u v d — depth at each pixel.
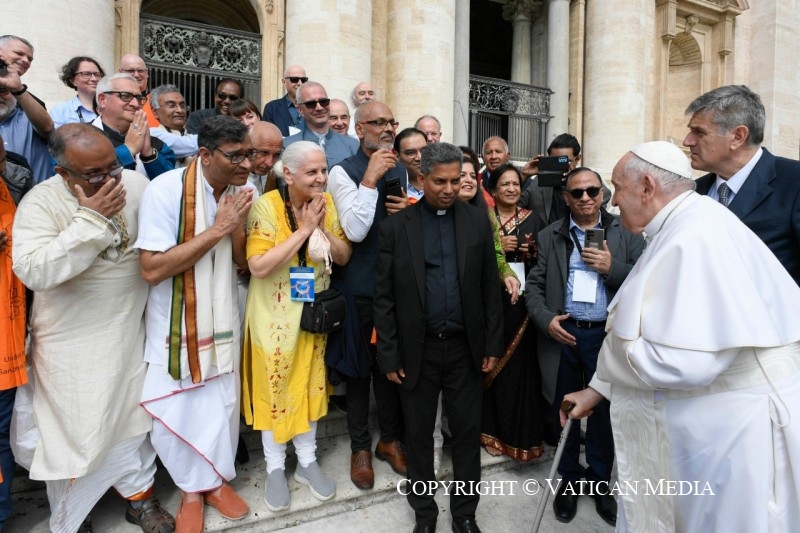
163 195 2.48
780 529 1.76
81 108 4.04
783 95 14.88
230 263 2.73
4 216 2.45
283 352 2.78
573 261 3.27
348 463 3.37
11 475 2.47
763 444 1.77
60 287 2.35
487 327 2.86
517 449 3.44
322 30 7.77
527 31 13.88
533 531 2.42
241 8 11.53
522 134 12.33
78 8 5.93
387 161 2.92
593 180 3.12
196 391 2.64
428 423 2.77
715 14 14.49
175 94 4.27
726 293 1.75
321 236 2.82
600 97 12.01
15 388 2.45
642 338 1.89
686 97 15.07
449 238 2.79
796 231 2.31
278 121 5.44
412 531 2.86
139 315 2.59
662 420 1.94
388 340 2.76
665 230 1.96
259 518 2.76
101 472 2.50
